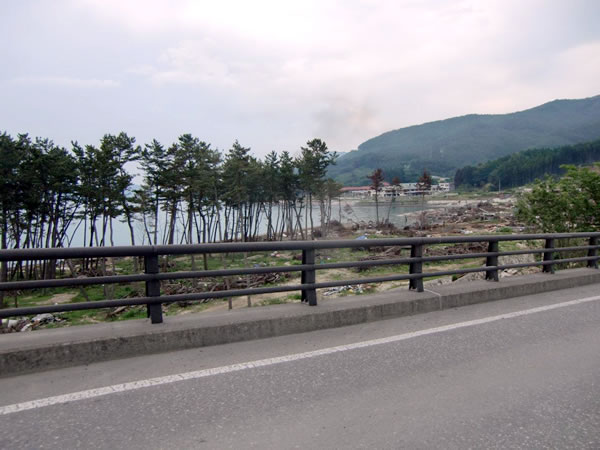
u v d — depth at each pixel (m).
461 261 28.62
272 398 3.11
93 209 42.53
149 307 4.28
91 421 2.72
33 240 42.69
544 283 7.16
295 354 4.04
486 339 4.59
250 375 3.53
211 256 46.12
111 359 3.79
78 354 3.66
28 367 3.47
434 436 2.63
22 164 37.41
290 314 4.70
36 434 2.55
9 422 2.68
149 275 4.12
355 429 2.70
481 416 2.90
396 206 176.50
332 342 4.42
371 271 27.02
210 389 3.24
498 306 6.12
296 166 67.00
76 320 20.08
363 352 4.14
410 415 2.90
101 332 3.93
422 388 3.34
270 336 4.55
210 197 56.81
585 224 14.12
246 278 27.44
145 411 2.87
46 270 38.66
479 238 6.60
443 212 110.88
